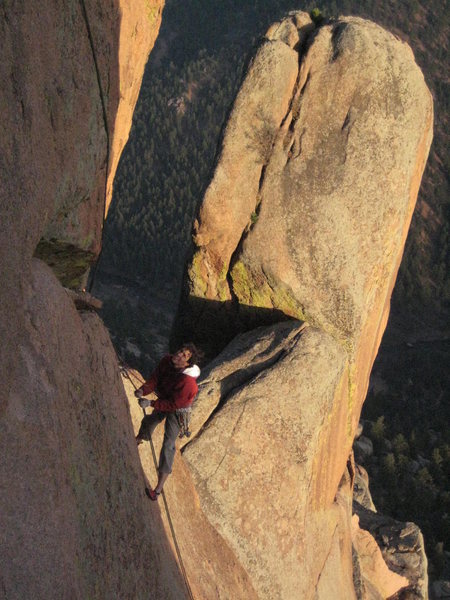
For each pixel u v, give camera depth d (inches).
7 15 200.7
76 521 213.0
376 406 4817.9
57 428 213.0
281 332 538.0
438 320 6525.6
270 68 554.9
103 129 310.5
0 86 192.9
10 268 201.3
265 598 430.0
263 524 442.9
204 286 579.8
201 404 467.5
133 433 310.3
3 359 187.5
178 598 304.5
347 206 552.1
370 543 755.4
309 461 478.9
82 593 200.1
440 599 1692.9
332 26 577.6
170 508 364.5
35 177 224.7
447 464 3774.6
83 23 281.4
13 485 177.9
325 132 556.7
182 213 7268.7
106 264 6742.1
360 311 556.4
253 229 557.9
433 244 7578.7
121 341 4731.8
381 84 556.1
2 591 157.5
